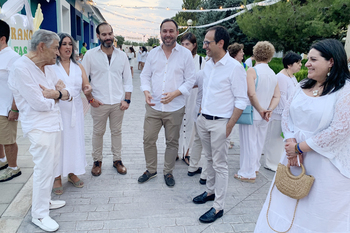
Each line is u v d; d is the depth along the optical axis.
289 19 11.94
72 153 3.15
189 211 2.94
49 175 2.51
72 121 3.05
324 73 1.82
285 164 2.12
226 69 2.56
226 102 2.60
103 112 3.58
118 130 3.78
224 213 2.93
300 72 8.89
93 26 18.47
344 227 1.83
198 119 2.87
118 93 3.66
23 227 2.56
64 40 2.89
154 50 3.27
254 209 3.04
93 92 3.59
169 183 3.48
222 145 2.65
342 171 1.78
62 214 2.79
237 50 3.94
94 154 3.71
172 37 3.01
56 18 8.91
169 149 3.48
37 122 2.38
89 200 3.08
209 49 2.54
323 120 1.81
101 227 2.60
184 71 3.27
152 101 3.32
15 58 3.13
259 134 3.69
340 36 13.04
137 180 3.62
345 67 1.77
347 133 1.72
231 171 4.05
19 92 2.29
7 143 3.25
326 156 1.79
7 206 2.87
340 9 11.08
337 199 1.81
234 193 3.39
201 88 3.39
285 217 2.02
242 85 2.53
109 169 3.93
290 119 2.12
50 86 2.52
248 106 3.20
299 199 1.94
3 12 4.27
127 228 2.61
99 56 3.47
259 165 3.89
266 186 3.61
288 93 3.83
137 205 3.02
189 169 3.82
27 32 5.61
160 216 2.83
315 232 1.87
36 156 2.44
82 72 3.29
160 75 3.23
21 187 3.25
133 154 4.54
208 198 3.13
